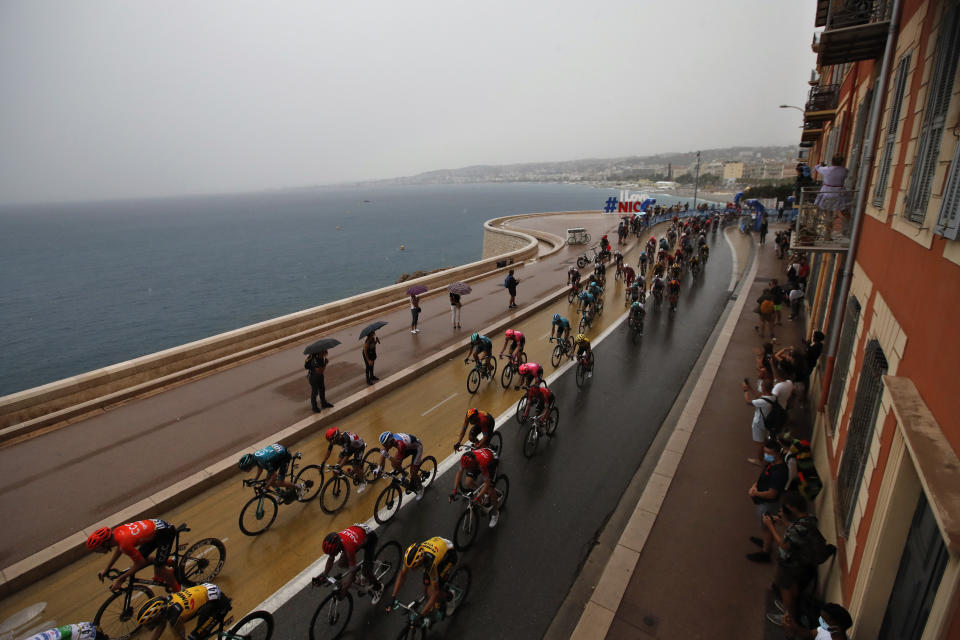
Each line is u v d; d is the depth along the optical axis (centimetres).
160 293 6225
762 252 3075
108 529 539
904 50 605
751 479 841
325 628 570
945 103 410
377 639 564
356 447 772
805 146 2684
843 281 798
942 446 318
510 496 813
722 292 2167
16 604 614
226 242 11831
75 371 3738
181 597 476
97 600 620
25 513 751
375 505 739
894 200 566
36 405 1023
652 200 4475
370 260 8231
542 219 5353
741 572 644
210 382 1225
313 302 5528
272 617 571
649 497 796
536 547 704
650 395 1186
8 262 9788
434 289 2114
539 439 985
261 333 1466
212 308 5394
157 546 566
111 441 954
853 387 631
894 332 477
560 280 2389
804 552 528
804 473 678
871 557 420
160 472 855
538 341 1563
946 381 329
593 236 3941
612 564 661
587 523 754
